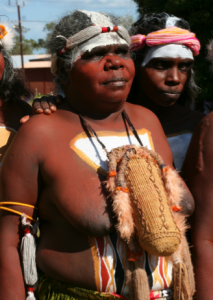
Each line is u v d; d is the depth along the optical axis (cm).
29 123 159
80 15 163
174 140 220
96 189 151
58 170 152
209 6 628
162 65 211
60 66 170
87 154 158
